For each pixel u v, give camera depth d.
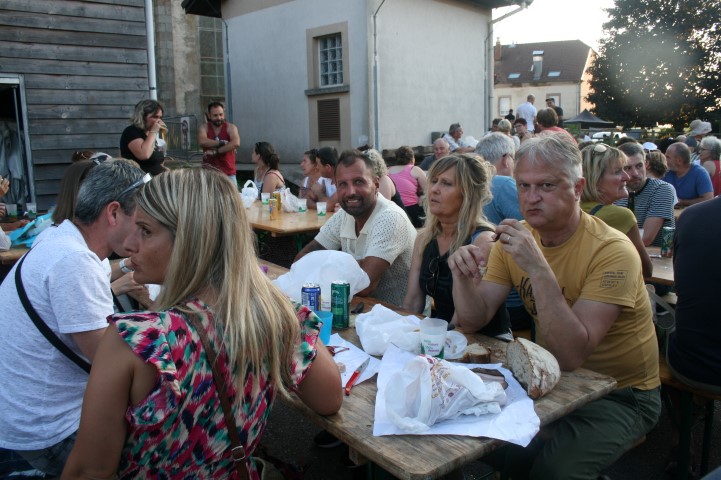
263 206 6.52
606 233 2.00
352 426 1.52
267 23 12.23
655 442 3.12
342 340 2.14
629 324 2.01
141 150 5.74
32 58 6.38
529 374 1.67
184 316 1.20
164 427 1.16
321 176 6.98
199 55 14.83
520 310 3.11
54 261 1.80
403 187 6.77
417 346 1.98
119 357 1.13
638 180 4.23
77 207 1.96
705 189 5.89
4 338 1.81
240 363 1.24
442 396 1.51
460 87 12.50
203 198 1.28
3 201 6.69
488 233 2.54
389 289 3.18
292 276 2.57
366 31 10.30
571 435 1.90
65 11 6.52
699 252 2.32
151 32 7.09
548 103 13.80
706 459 2.65
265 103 12.63
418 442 1.43
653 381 2.06
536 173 1.94
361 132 10.70
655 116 36.81
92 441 1.14
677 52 35.59
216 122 8.27
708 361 2.34
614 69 37.19
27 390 1.80
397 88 11.04
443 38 11.95
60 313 1.77
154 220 1.29
